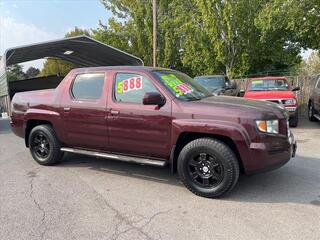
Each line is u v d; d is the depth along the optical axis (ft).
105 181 17.15
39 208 13.82
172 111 15.19
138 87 16.39
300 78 48.01
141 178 17.56
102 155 17.67
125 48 98.78
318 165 19.47
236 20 63.52
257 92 35.68
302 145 25.09
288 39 71.36
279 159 14.53
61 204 14.21
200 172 14.90
